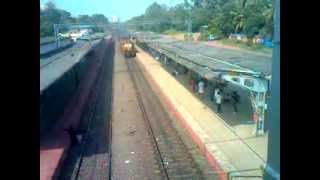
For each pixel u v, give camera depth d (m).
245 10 59.47
